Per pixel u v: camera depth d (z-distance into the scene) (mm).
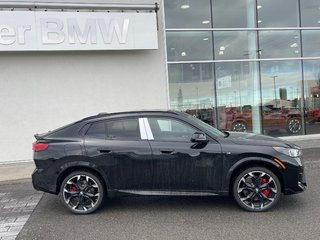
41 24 10680
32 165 10391
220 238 4637
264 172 5590
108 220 5508
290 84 13680
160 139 5797
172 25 12633
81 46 10953
